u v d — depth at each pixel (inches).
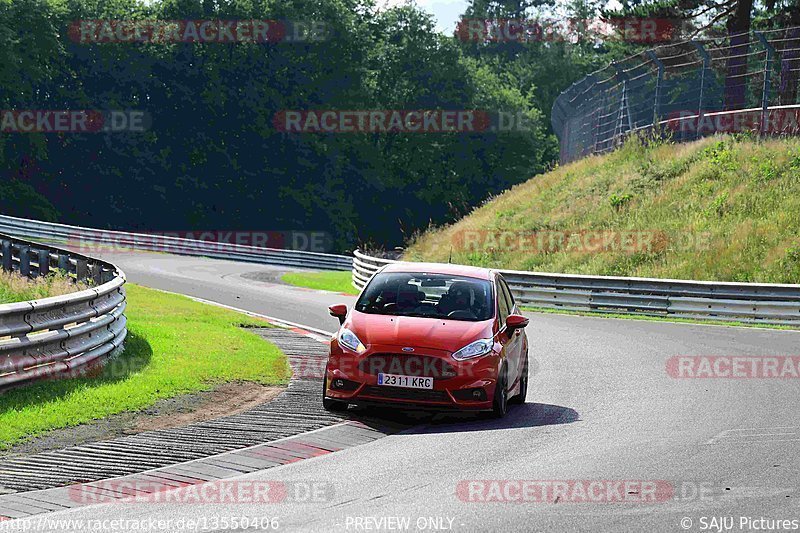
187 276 3769.7
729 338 2213.3
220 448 991.6
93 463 913.5
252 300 2861.7
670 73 4822.8
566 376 1593.3
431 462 942.4
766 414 1237.7
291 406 1246.3
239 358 1585.9
